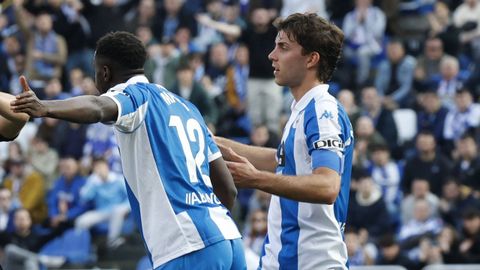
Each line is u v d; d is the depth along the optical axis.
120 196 47.50
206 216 18.52
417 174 48.06
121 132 18.31
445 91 55.00
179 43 57.53
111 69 19.09
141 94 18.39
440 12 62.34
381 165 48.44
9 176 49.44
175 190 18.36
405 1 64.62
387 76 56.56
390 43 56.94
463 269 37.94
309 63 19.64
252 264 32.25
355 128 50.03
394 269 37.03
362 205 45.56
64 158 48.12
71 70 58.00
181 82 52.25
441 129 52.28
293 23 19.67
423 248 42.47
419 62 56.38
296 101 19.86
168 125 18.59
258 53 52.84
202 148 19.05
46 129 50.94
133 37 19.22
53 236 46.59
